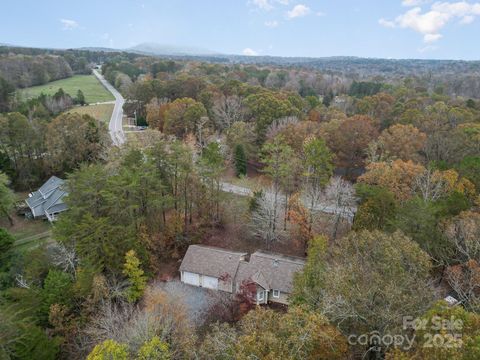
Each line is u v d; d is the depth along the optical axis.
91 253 27.06
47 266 28.64
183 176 37.22
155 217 35.91
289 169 38.81
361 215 27.92
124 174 32.12
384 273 17.34
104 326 21.34
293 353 12.88
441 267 25.06
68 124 52.31
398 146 43.19
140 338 18.69
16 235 42.28
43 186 49.75
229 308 28.28
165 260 35.16
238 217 40.88
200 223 38.78
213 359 14.34
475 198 31.69
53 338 22.72
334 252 22.20
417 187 33.59
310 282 21.00
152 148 37.91
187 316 25.92
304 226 34.44
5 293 24.88
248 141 54.09
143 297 28.19
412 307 15.18
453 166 38.19
